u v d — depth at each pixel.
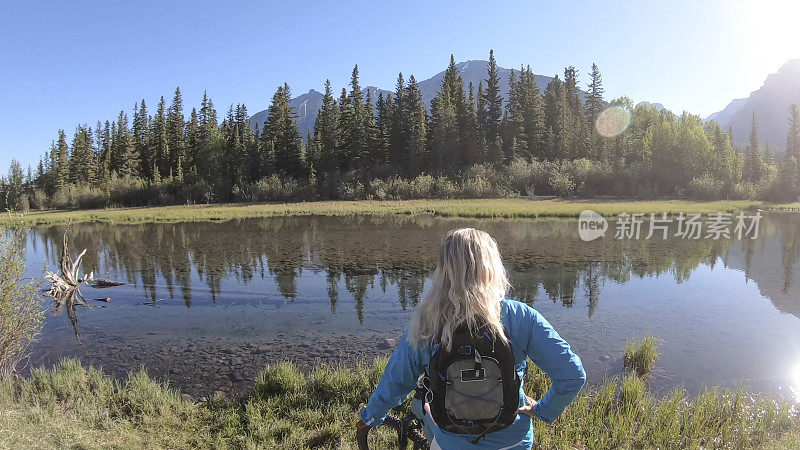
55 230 41.84
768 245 25.05
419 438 2.68
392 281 17.28
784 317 12.23
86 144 99.88
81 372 7.84
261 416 6.21
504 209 48.09
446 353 2.06
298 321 12.18
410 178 81.62
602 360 9.17
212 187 83.56
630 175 70.94
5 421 5.26
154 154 103.19
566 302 13.97
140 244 29.52
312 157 88.75
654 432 5.83
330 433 5.48
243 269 20.14
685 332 11.02
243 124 99.19
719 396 7.37
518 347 2.20
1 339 7.18
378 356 9.48
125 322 12.20
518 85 98.50
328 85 97.00
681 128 76.94
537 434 5.45
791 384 8.02
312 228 37.41
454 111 91.88
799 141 103.62
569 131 91.50
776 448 5.40
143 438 5.53
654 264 19.95
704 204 53.06
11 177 108.62
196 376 8.44
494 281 2.15
